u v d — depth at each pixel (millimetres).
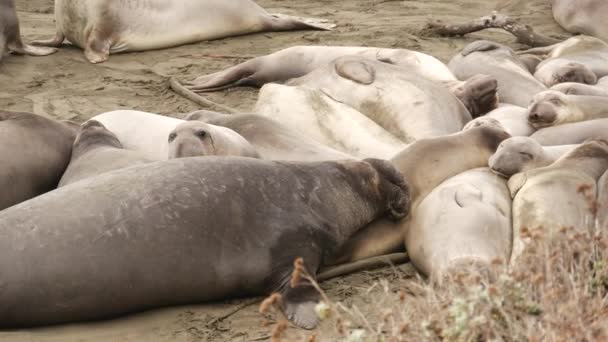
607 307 15328
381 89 29203
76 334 17875
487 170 22828
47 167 23656
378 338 14727
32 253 17578
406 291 19453
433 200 20938
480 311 14867
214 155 22234
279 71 35531
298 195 19938
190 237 18453
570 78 32344
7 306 17547
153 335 17969
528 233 16797
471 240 19141
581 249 16531
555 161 22547
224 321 18484
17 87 35656
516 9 48750
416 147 23062
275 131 25328
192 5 41594
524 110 28719
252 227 19062
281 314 18688
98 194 18531
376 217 21453
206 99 34188
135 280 18094
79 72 37812
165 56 40344
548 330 14234
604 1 42688
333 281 20312
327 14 48062
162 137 25734
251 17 43125
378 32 43344
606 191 20031
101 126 24828
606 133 25609
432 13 47969
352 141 26969
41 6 50094
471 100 30375
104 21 39969
